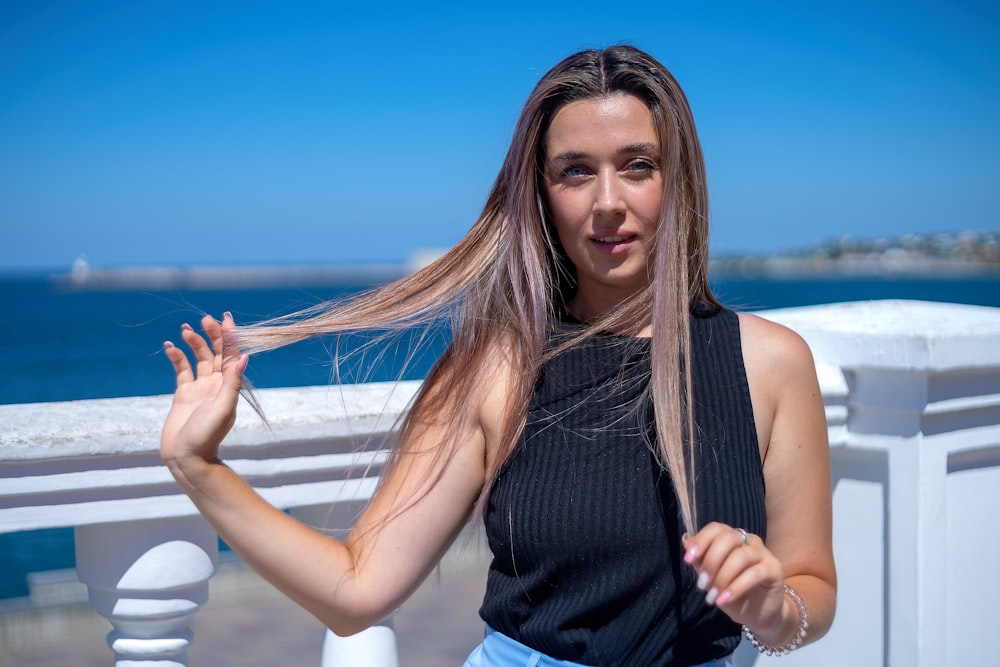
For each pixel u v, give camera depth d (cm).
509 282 168
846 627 242
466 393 162
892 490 229
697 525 148
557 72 161
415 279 171
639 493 150
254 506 151
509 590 157
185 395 151
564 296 177
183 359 154
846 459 241
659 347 150
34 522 178
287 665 474
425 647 496
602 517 149
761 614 128
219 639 511
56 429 178
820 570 158
